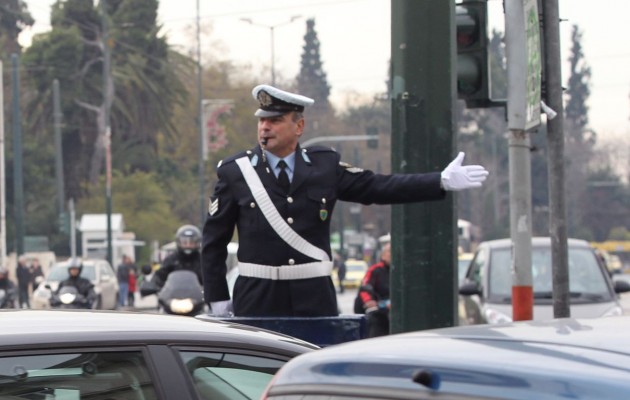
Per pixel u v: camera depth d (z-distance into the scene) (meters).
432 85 12.64
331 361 5.12
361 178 11.52
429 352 4.99
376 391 4.87
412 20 12.64
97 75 142.25
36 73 140.88
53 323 8.11
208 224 11.77
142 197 144.88
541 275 25.98
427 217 12.67
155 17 145.00
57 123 111.44
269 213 11.43
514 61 14.50
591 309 24.78
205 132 111.56
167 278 27.31
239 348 8.24
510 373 4.61
